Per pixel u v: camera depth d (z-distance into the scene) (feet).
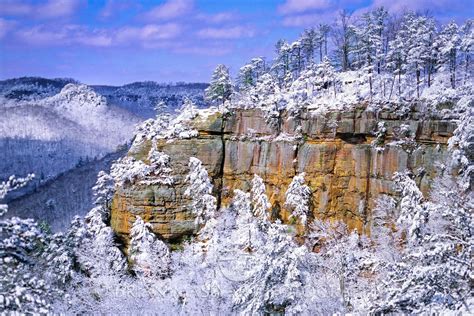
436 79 183.93
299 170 165.27
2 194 44.98
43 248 71.61
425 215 63.87
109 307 115.03
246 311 70.49
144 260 146.20
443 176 141.08
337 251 115.14
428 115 151.74
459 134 137.80
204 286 114.93
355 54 227.61
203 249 153.79
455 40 168.04
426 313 54.39
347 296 97.50
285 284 70.54
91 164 520.83
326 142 162.91
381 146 156.87
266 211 155.74
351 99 166.61
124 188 166.71
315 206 162.20
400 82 177.68
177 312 115.14
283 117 169.99
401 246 130.93
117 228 167.22
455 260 55.52
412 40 182.09
